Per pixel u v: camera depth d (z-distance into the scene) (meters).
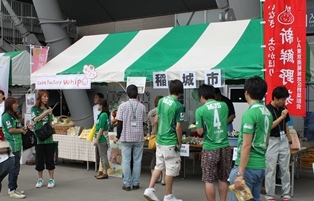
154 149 7.57
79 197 6.79
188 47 8.02
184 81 7.06
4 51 13.26
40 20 12.08
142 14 14.96
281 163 6.29
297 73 6.18
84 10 15.62
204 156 5.39
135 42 9.07
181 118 5.97
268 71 6.36
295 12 6.19
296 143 6.87
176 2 13.71
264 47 6.41
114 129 8.77
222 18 9.77
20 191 6.93
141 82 7.50
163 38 8.77
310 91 10.05
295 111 6.19
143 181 7.98
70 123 9.91
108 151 8.45
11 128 6.47
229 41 7.71
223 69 6.72
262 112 3.93
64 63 9.29
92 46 9.73
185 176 8.47
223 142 5.39
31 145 6.89
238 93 10.88
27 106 9.68
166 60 7.79
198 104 12.52
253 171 3.94
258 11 8.77
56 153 9.70
